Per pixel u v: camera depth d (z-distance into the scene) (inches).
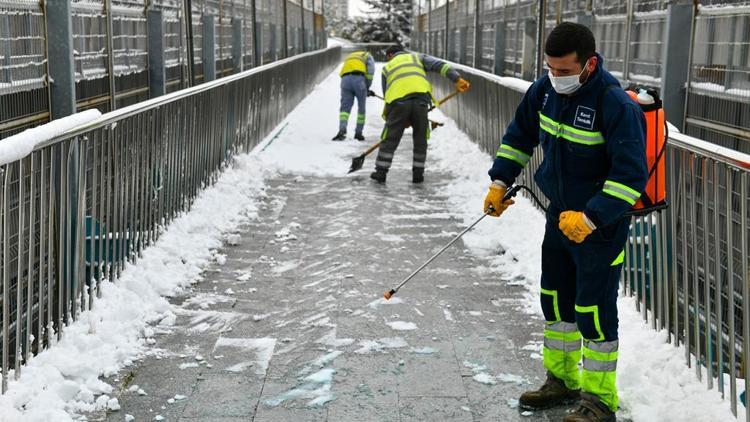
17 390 133.9
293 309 188.7
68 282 162.6
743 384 140.9
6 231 135.9
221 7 438.9
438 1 847.1
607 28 256.1
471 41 585.6
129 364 156.2
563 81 122.0
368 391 146.5
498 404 142.0
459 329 176.6
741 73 179.9
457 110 507.8
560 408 140.7
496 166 141.9
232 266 222.4
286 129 514.0
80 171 168.9
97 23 225.5
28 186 166.1
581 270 128.7
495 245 241.3
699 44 199.8
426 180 349.4
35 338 160.6
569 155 126.3
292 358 160.6
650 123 125.5
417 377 152.4
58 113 193.8
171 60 317.4
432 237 253.8
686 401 135.9
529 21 358.3
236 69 486.3
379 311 187.2
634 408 135.6
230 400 142.3
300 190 326.3
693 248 146.4
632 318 173.3
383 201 306.2
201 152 280.7
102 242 182.1
